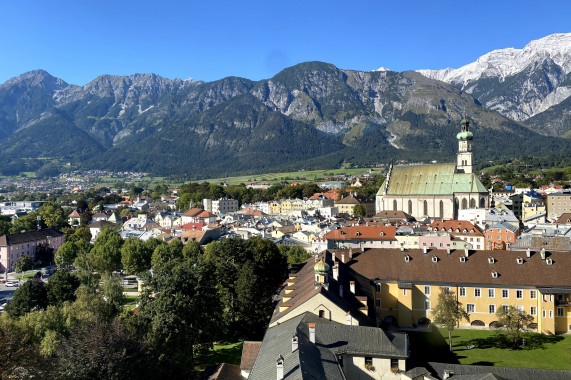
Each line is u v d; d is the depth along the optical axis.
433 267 137.00
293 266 161.25
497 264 134.75
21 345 87.94
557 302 128.38
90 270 186.25
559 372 87.31
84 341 84.62
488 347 119.00
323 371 70.19
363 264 140.12
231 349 127.56
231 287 147.88
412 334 128.38
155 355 96.50
